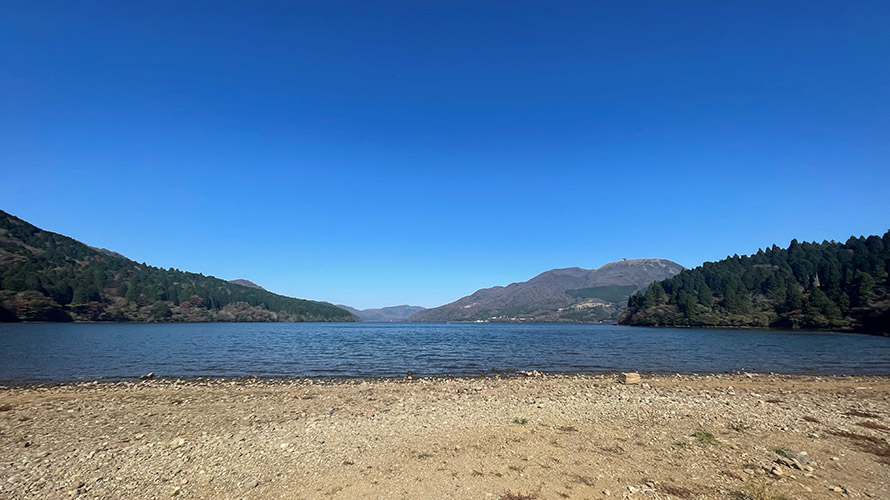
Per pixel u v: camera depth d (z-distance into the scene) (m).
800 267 179.00
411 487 10.42
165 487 10.47
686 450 13.19
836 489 10.27
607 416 17.62
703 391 24.95
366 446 13.56
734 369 39.06
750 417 17.58
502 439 14.32
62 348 55.25
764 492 10.03
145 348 57.94
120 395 24.00
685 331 134.62
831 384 28.94
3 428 16.27
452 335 115.75
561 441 14.10
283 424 16.55
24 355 46.12
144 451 13.15
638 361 45.91
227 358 47.50
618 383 28.83
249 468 11.67
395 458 12.45
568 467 11.73
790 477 11.02
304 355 52.31
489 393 23.94
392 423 16.42
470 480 10.84
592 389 25.58
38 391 25.41
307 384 28.70
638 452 13.01
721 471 11.45
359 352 57.44
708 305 173.00
